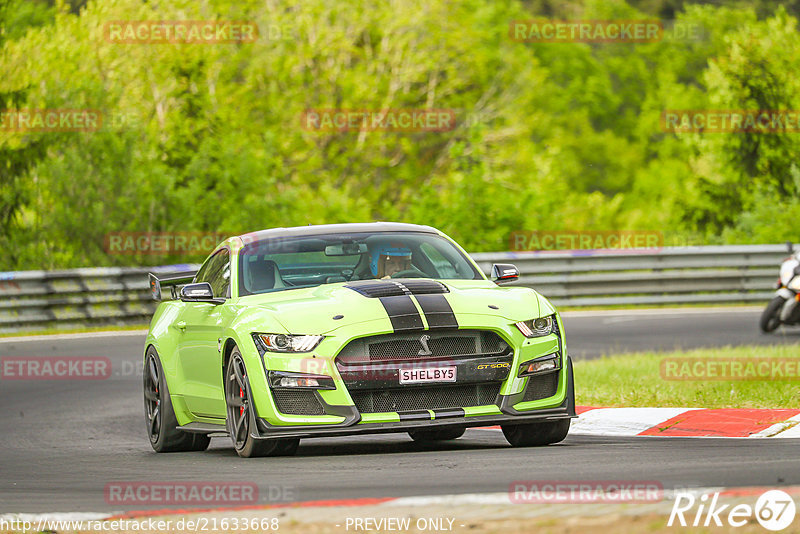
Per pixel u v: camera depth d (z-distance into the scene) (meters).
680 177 126.69
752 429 29.09
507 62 159.00
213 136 111.56
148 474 25.67
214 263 32.69
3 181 92.12
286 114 133.75
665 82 197.38
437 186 142.00
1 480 26.14
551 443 28.61
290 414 26.02
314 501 19.22
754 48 117.69
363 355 25.88
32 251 88.94
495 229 100.75
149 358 33.94
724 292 89.62
